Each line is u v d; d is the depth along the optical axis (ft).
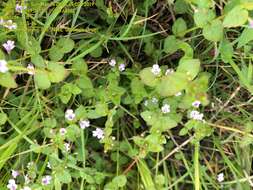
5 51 0.63
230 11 0.48
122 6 0.65
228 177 0.69
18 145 0.62
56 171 0.58
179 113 0.64
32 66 0.56
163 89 0.50
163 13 0.67
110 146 0.60
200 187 0.63
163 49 0.64
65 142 0.62
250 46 0.59
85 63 0.60
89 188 0.63
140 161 0.62
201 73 0.63
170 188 0.65
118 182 0.60
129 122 0.68
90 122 0.67
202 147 0.69
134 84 0.60
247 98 0.68
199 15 0.50
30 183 0.60
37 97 0.59
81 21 0.67
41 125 0.60
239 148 0.67
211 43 0.63
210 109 0.67
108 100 0.59
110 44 0.67
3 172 0.64
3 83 0.48
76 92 0.59
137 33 0.65
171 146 0.67
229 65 0.64
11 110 0.63
